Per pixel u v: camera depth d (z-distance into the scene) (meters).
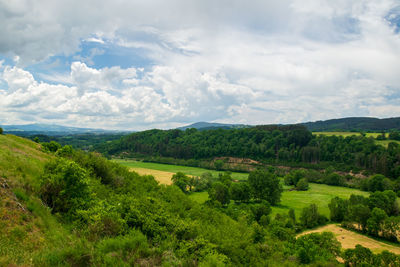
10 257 8.59
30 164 21.38
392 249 47.25
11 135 35.78
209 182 94.88
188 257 13.33
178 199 29.00
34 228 11.38
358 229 58.38
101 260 10.30
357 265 37.28
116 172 32.88
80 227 13.10
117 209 16.02
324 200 85.56
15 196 12.93
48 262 8.98
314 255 33.06
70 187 15.66
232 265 16.86
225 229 22.41
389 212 67.62
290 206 77.25
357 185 105.94
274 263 22.81
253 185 85.25
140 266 10.77
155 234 14.62
